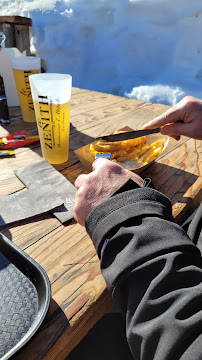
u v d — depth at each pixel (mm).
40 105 462
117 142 496
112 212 278
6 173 480
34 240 347
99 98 894
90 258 327
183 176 503
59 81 438
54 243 344
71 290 289
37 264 284
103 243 274
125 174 341
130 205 280
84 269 313
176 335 209
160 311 229
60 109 464
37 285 274
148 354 220
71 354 415
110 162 355
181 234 266
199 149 606
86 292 288
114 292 254
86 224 289
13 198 405
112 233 272
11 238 347
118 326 457
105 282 286
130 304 241
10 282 280
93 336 439
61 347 251
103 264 271
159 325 219
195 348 200
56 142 495
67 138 505
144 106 838
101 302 290
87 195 323
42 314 244
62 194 424
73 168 509
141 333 225
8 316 249
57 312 267
